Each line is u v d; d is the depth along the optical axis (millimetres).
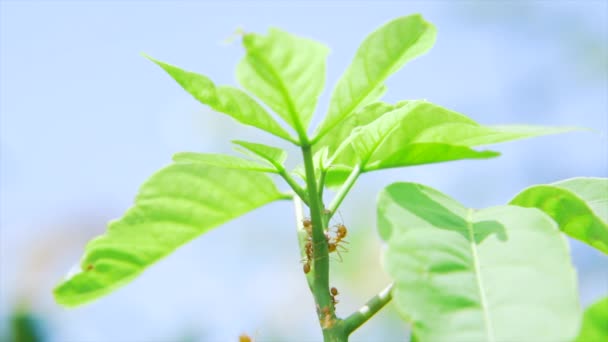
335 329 553
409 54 556
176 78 555
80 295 627
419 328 490
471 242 525
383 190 542
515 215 531
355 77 559
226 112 560
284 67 536
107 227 613
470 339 487
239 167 576
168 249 625
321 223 563
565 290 496
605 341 527
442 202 544
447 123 567
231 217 619
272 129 562
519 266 508
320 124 563
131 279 630
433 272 506
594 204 594
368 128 578
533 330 487
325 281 562
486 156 569
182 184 609
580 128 530
